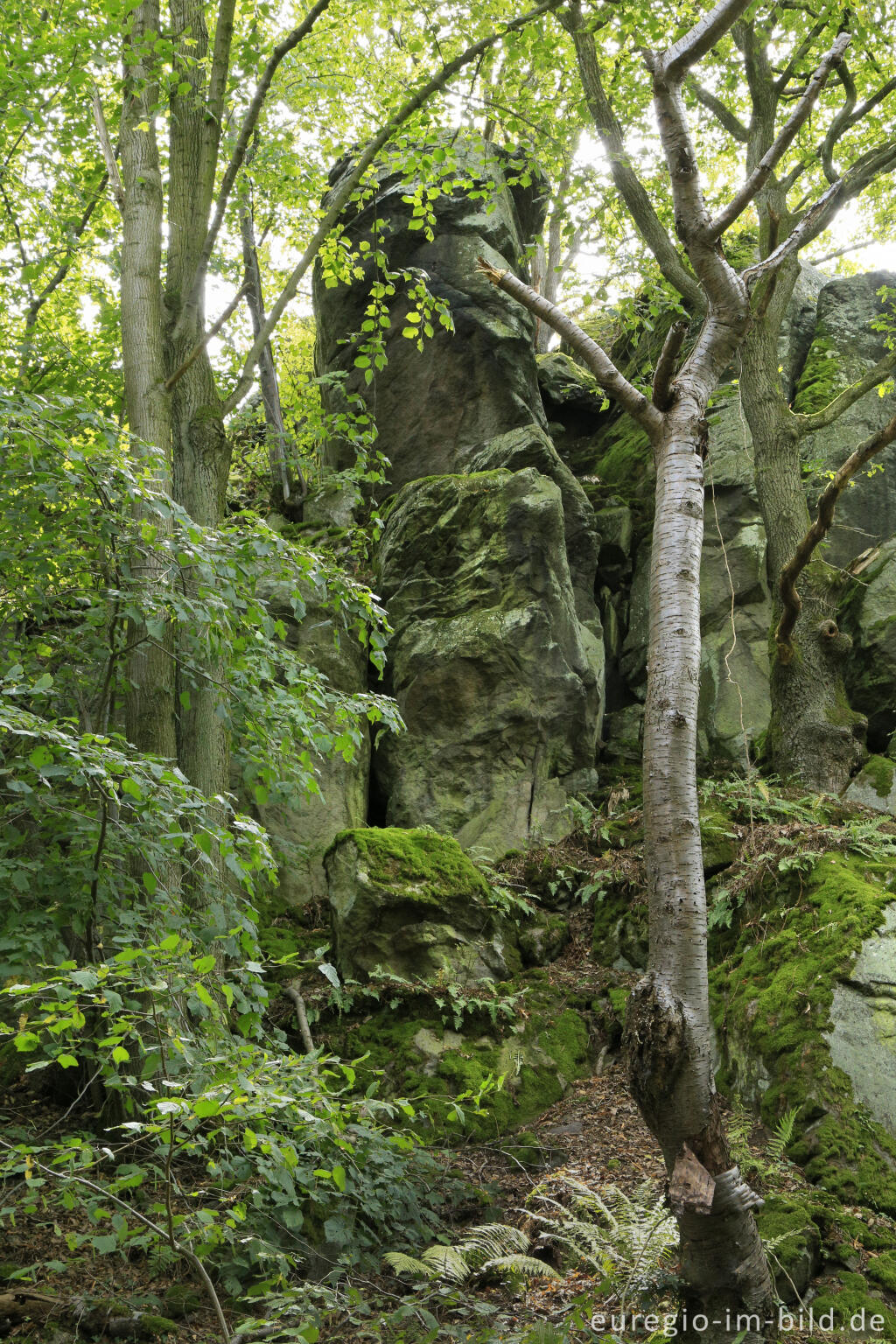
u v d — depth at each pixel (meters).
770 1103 5.64
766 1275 3.90
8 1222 4.94
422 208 8.36
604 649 10.59
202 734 7.20
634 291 11.16
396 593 9.81
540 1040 6.95
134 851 5.55
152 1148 5.29
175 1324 4.40
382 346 8.44
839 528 10.25
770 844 7.33
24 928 4.89
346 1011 7.06
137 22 7.44
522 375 11.23
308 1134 4.03
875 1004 5.75
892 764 8.25
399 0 9.78
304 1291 3.73
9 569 5.60
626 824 8.79
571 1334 4.05
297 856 8.09
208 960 3.49
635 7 8.77
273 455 12.02
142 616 5.79
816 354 11.59
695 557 4.21
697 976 3.75
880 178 11.73
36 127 7.46
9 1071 6.46
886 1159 5.11
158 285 7.25
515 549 9.48
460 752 9.19
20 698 5.76
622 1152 5.74
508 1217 5.21
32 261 8.62
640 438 12.43
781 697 8.69
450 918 7.48
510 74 8.98
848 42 4.18
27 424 4.95
